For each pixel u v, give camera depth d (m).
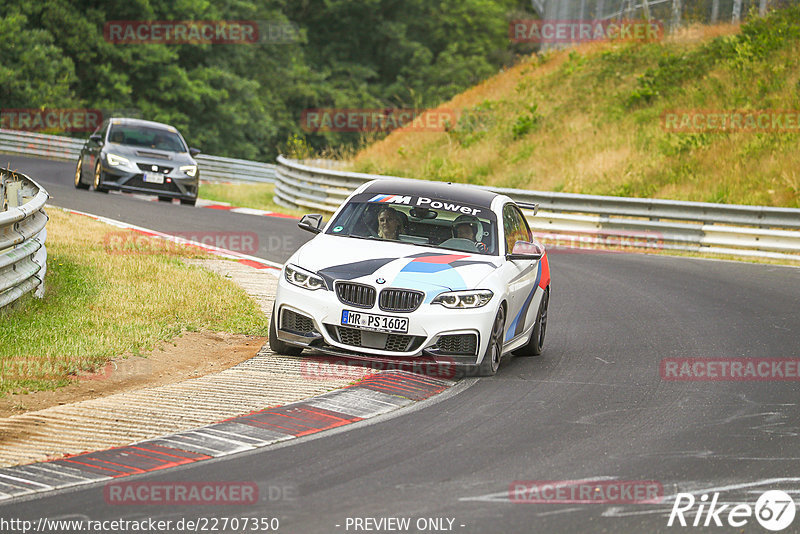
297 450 22.97
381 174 113.38
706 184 88.88
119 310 37.56
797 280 59.47
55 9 166.88
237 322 38.47
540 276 37.12
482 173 108.69
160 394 27.78
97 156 79.44
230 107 192.25
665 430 26.08
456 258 32.84
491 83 143.50
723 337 40.91
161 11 183.00
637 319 44.72
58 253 47.81
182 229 63.97
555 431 25.47
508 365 34.50
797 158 88.12
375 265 31.72
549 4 181.12
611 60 125.81
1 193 39.66
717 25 123.94
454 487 20.56
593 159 100.75
